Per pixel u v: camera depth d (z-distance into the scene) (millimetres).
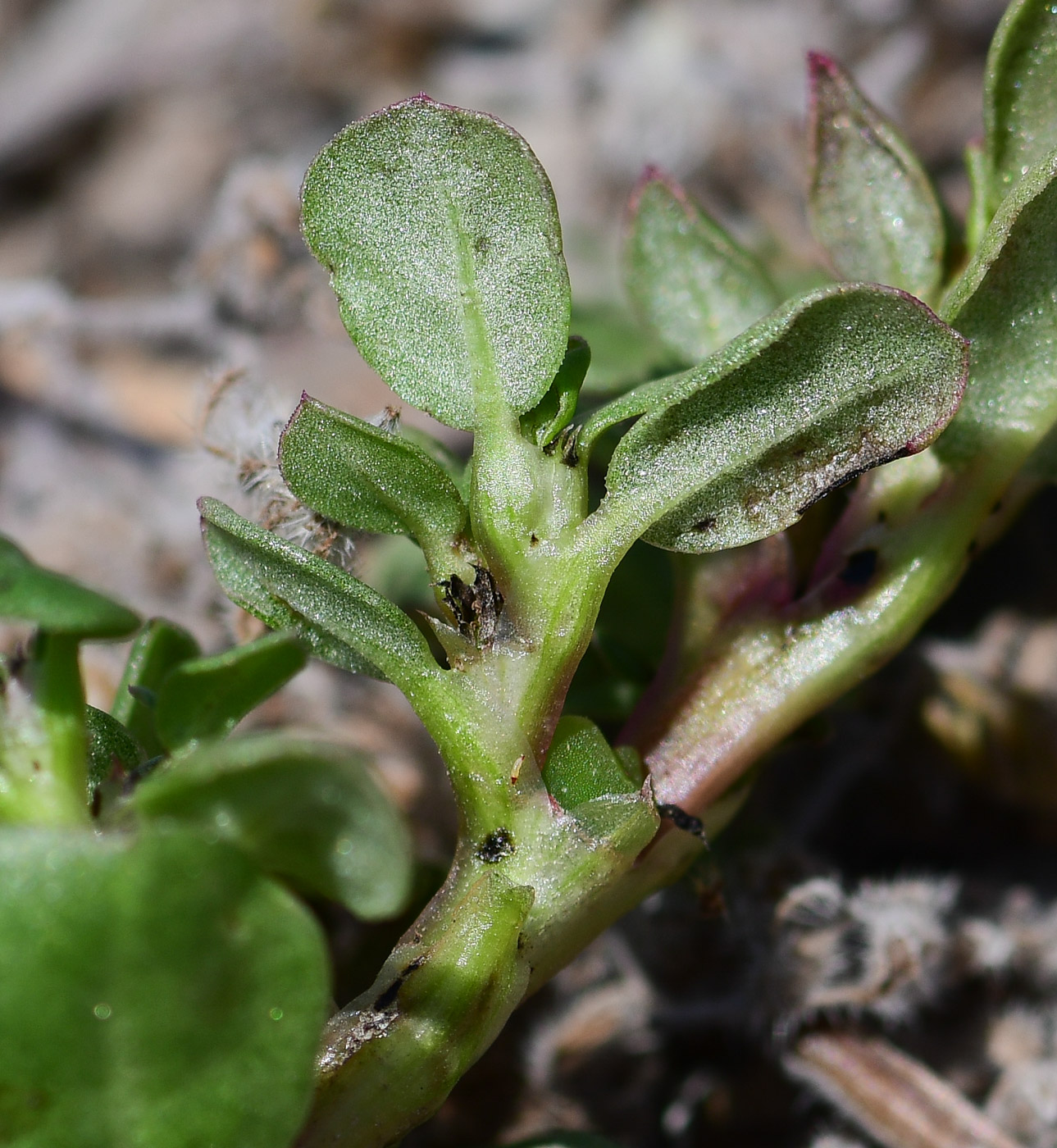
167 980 141
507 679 153
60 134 361
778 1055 179
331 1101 149
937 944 180
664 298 177
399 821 140
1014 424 160
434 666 153
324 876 142
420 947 151
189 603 208
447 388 156
